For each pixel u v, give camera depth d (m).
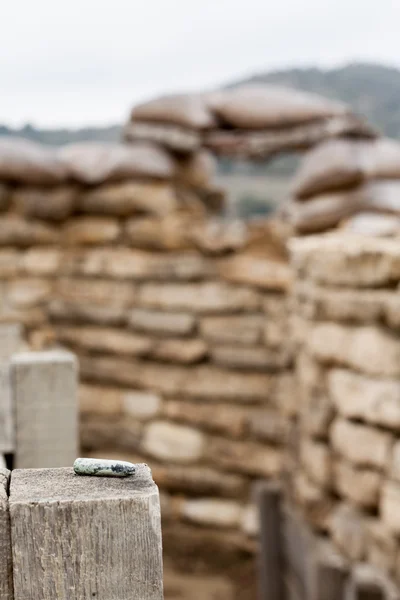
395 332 5.52
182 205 9.68
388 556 5.27
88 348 9.91
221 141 9.66
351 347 5.82
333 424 6.13
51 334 10.05
